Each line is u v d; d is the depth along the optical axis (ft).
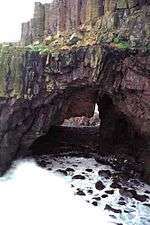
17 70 92.94
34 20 108.68
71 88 98.32
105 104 118.93
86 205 87.40
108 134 119.03
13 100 92.89
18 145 100.32
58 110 102.47
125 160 108.99
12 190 91.35
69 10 101.60
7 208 84.38
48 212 84.07
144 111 94.32
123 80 92.07
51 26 105.91
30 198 88.74
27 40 111.04
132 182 98.89
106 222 81.92
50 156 111.65
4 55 93.76
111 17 91.09
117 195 91.97
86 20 97.86
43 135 108.27
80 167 105.50
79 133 130.31
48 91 94.58
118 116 115.85
